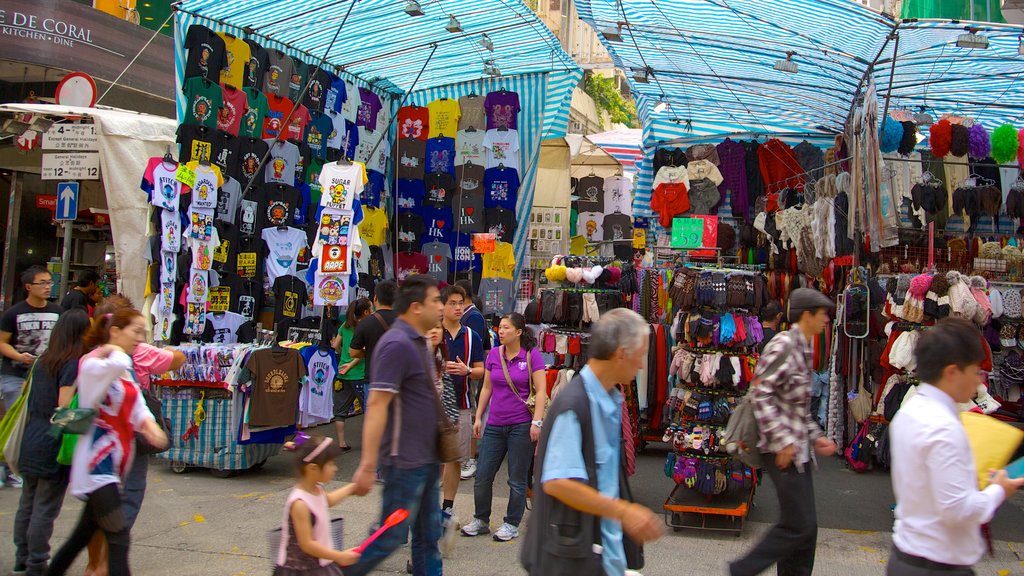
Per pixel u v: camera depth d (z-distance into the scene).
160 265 8.39
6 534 5.86
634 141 14.66
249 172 9.66
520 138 12.28
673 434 6.56
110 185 8.69
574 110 23.66
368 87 12.35
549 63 11.77
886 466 8.74
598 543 3.03
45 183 12.73
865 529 6.54
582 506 2.91
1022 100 10.29
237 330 9.41
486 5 9.71
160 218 8.38
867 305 8.52
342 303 9.26
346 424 10.94
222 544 5.75
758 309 6.73
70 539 4.40
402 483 4.12
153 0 14.65
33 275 6.86
